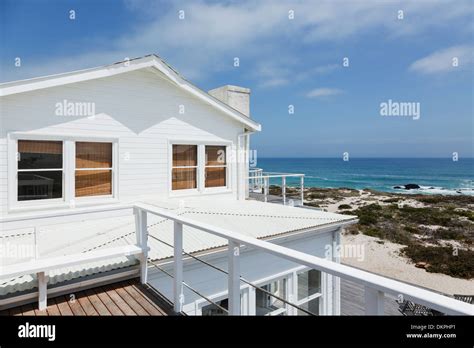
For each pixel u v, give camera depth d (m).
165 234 5.15
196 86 8.37
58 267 3.09
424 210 26.55
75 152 6.54
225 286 5.55
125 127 7.27
